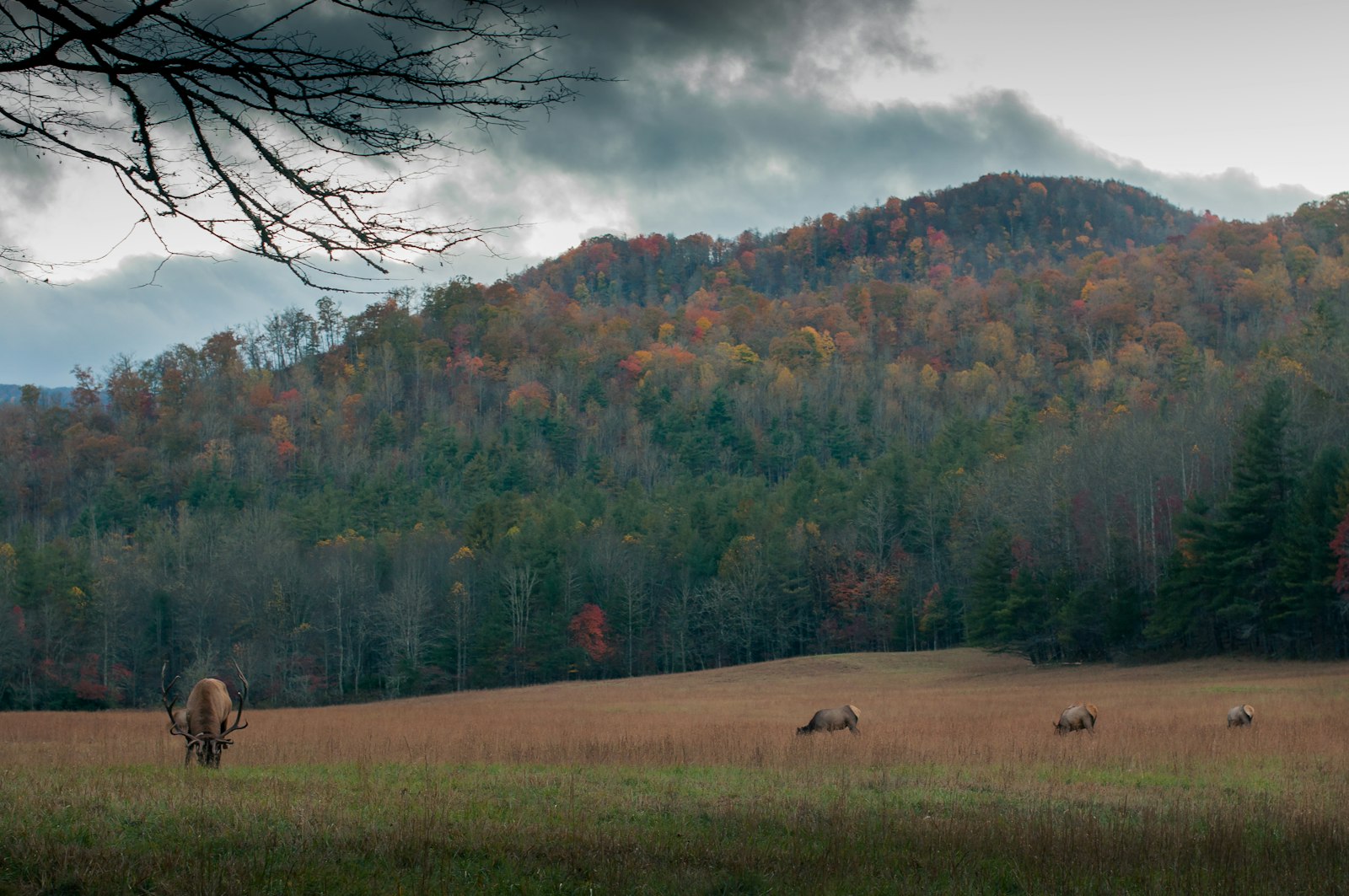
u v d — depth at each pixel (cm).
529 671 8806
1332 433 6712
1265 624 5703
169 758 1848
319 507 11800
